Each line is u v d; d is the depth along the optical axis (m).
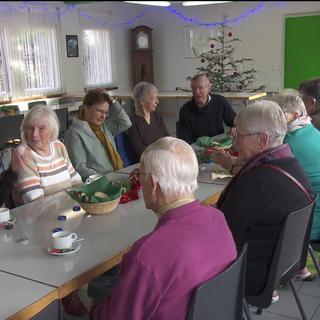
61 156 2.45
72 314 2.20
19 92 6.91
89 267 1.43
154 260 1.07
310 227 1.85
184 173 1.20
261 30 8.16
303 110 2.29
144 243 1.10
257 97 5.90
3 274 1.39
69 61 7.73
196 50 8.80
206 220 1.18
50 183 2.31
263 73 8.33
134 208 2.01
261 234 1.63
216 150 2.66
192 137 3.99
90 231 1.75
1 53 6.60
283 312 2.27
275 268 1.64
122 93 7.54
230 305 1.27
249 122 1.74
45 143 2.31
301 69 7.98
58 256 1.52
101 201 1.89
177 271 1.07
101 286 1.67
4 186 2.14
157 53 9.27
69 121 5.40
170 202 1.22
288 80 8.15
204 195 2.15
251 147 1.76
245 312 1.74
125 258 1.13
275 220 1.62
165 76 9.29
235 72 7.79
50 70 7.41
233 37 8.45
